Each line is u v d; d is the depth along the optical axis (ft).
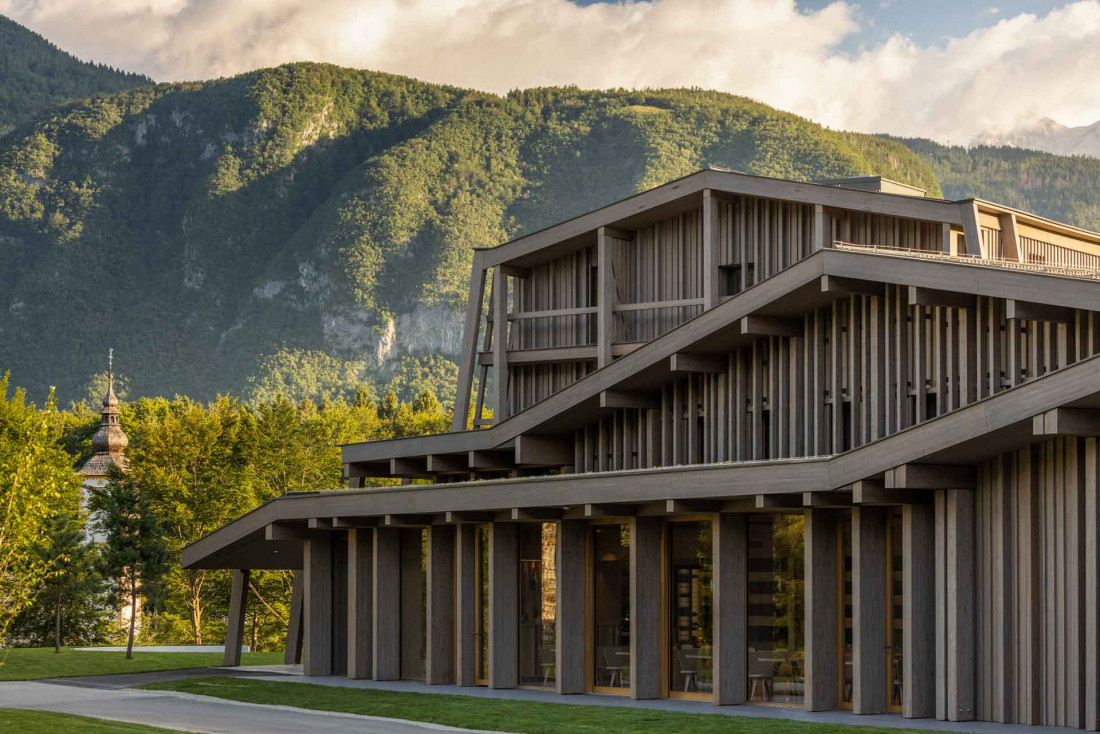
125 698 87.15
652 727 62.80
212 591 220.02
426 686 91.35
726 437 91.09
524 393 120.78
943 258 78.84
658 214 109.29
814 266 78.54
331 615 104.37
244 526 106.52
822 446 83.51
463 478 120.57
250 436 250.98
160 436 235.40
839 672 71.72
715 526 75.00
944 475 65.92
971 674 65.98
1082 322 67.82
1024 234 95.45
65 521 161.79
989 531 66.08
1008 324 72.23
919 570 67.67
